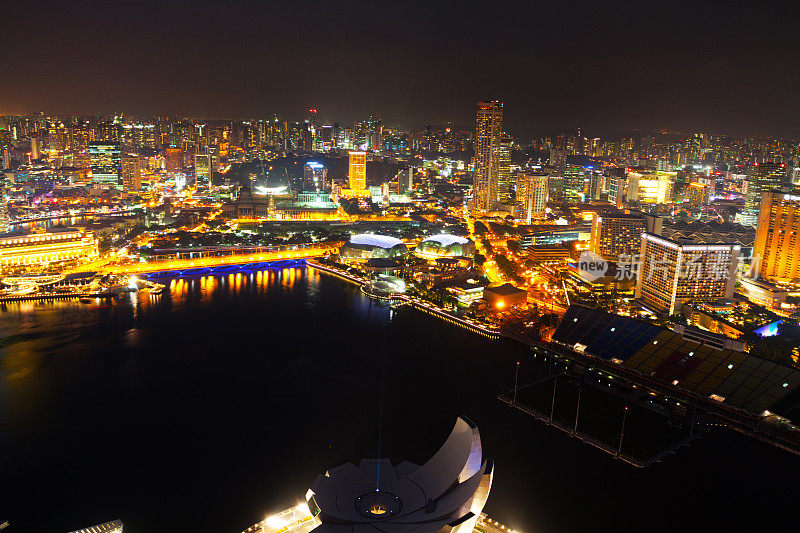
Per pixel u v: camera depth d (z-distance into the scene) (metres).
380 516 136.00
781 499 197.88
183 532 177.12
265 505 191.00
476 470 147.75
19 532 177.38
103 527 169.62
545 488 199.88
